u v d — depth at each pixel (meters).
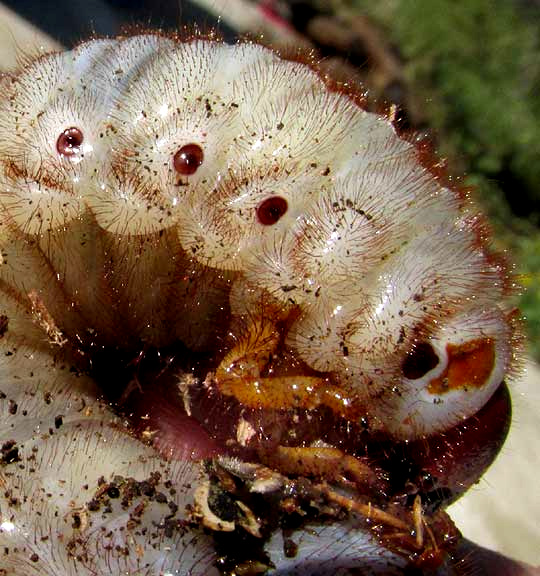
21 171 0.11
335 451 0.10
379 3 0.31
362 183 0.10
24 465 0.10
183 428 0.11
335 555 0.10
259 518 0.10
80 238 0.11
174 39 0.11
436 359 0.10
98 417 0.11
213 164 0.10
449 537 0.11
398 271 0.10
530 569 0.13
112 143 0.10
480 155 0.31
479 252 0.10
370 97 0.11
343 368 0.10
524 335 0.11
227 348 0.11
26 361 0.11
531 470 0.16
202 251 0.10
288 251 0.10
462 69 0.33
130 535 0.10
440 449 0.10
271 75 0.10
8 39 0.22
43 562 0.10
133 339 0.11
